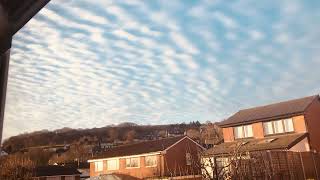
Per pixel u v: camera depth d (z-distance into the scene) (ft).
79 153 143.13
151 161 114.62
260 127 99.09
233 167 34.81
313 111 94.32
